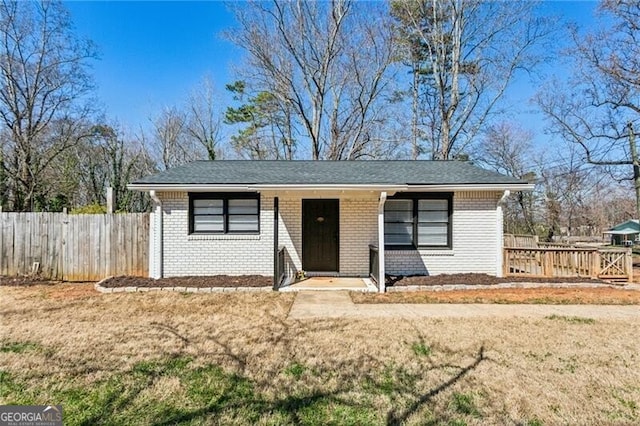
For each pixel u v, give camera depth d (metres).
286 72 20.45
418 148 22.75
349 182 8.66
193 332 5.24
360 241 10.07
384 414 3.09
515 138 25.31
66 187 22.88
